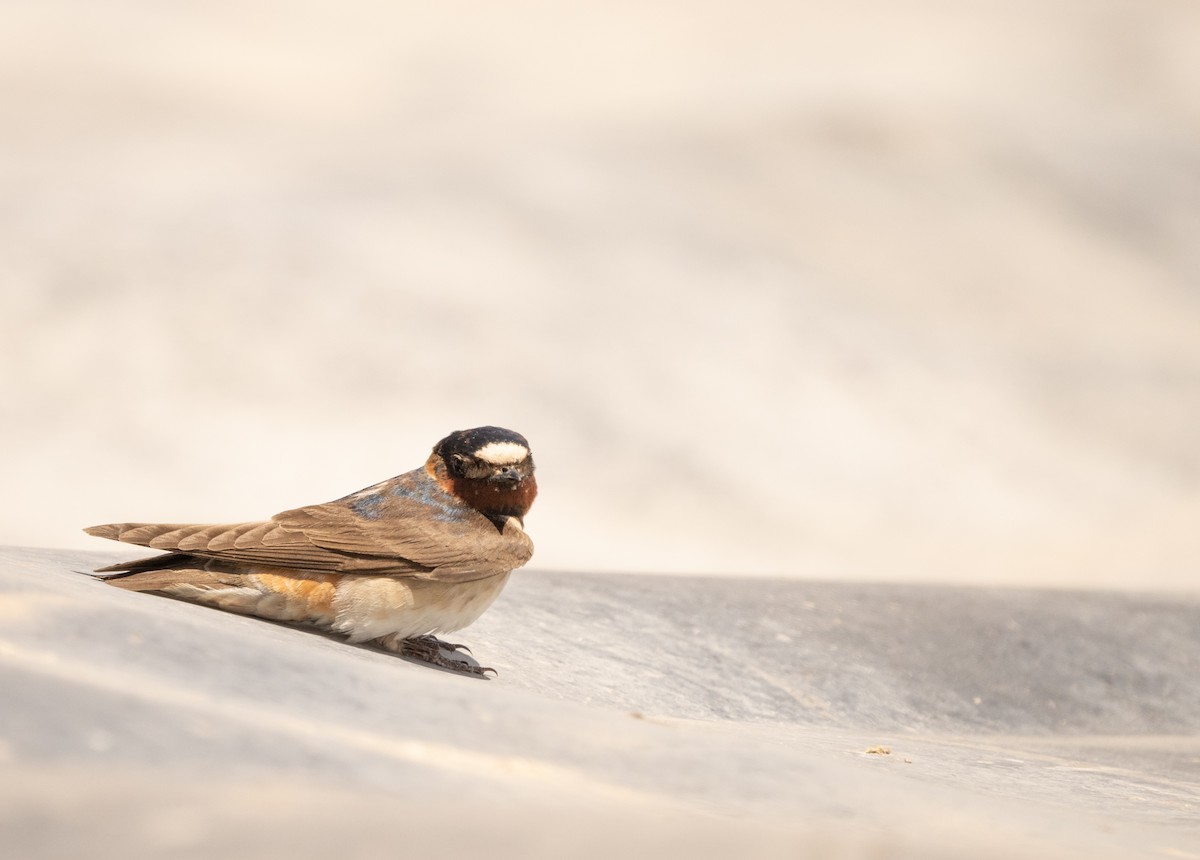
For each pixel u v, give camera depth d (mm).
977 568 21281
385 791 4098
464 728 4934
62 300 27266
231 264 29047
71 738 4047
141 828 3600
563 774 4590
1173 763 8625
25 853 3406
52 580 6340
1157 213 43250
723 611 10805
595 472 24734
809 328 30938
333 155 37375
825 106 44156
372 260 29922
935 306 34188
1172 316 37000
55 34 63312
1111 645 11367
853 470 25891
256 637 6145
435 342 27438
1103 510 25422
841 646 10539
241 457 23203
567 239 32500
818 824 4488
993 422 28672
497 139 39156
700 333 29641
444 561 7516
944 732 9492
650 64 63812
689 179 37469
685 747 5172
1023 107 49906
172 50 63875
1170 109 54094
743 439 26141
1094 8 66625
